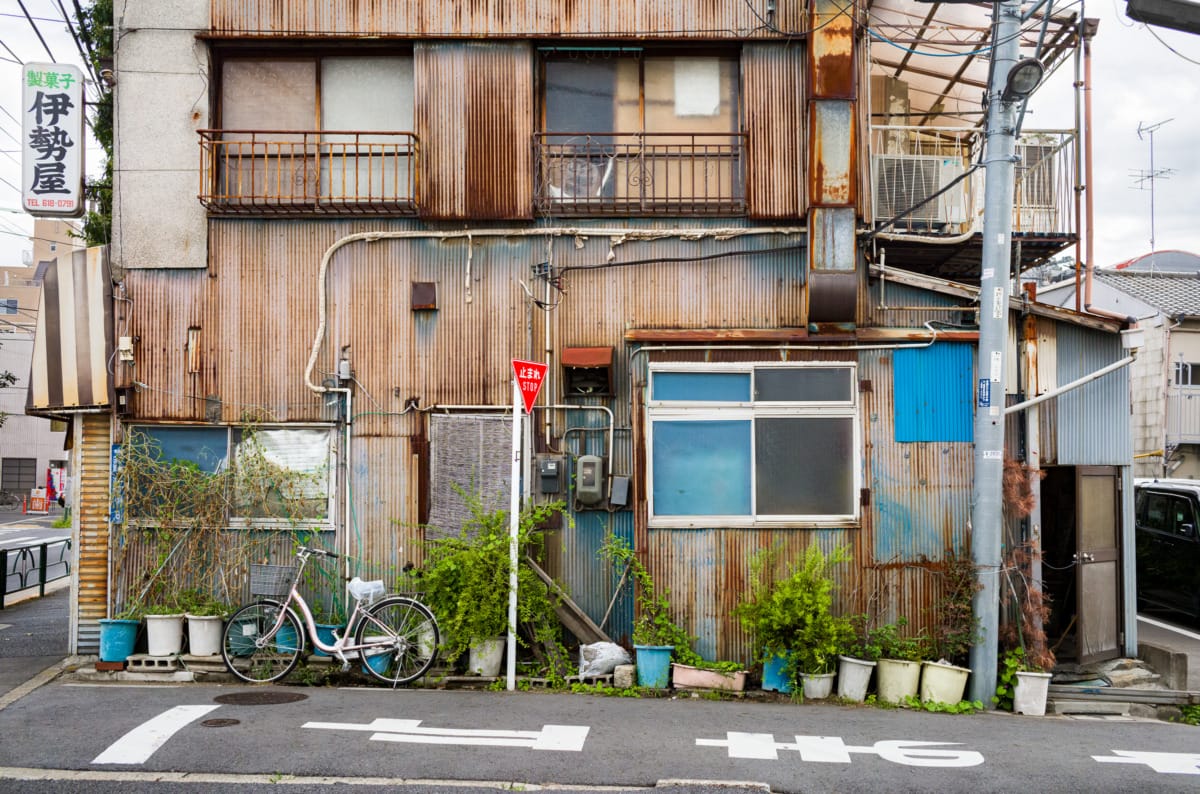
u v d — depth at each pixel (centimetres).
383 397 916
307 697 770
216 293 920
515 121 913
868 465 873
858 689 812
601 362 884
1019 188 986
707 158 934
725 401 881
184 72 924
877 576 864
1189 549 1160
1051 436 895
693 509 872
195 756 602
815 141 880
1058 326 902
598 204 907
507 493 906
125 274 917
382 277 922
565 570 899
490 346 918
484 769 589
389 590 905
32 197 902
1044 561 993
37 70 902
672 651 824
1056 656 928
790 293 916
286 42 927
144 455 907
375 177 935
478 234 919
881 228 888
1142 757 651
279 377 917
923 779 589
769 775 589
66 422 978
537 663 866
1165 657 866
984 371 832
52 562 1722
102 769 580
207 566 902
